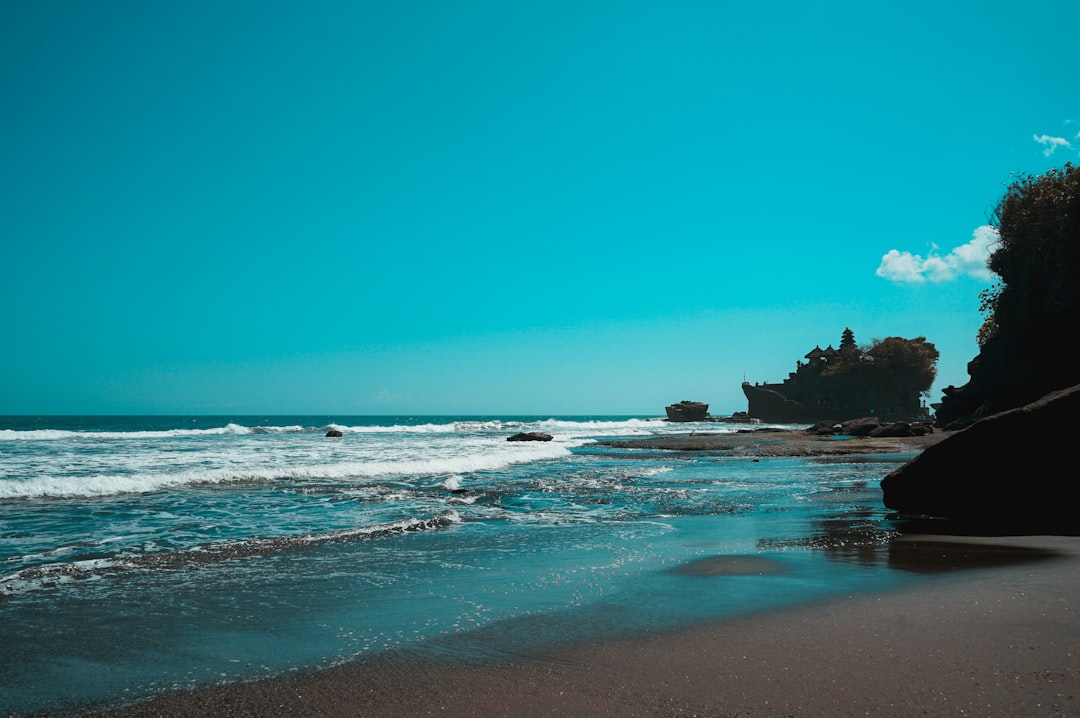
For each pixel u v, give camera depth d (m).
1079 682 3.70
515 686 3.95
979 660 4.07
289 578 6.93
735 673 4.04
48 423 101.88
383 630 5.11
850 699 3.57
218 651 4.67
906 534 9.40
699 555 8.00
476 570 7.29
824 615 5.21
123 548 8.66
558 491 15.25
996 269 39.94
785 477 18.86
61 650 4.70
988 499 10.70
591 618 5.33
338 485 16.31
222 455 26.12
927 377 122.50
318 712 3.65
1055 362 35.50
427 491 15.12
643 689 3.84
